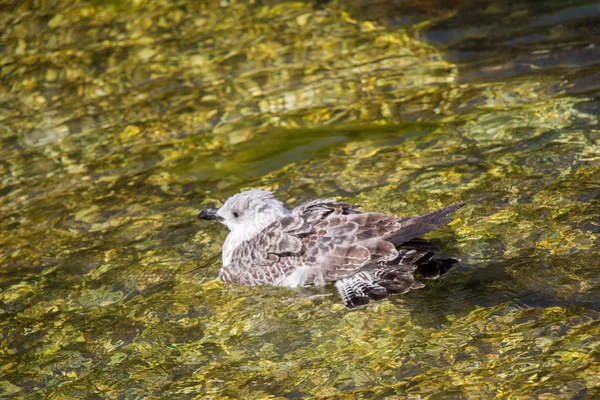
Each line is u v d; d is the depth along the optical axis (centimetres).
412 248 1076
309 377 938
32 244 1305
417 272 1077
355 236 1073
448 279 1074
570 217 1154
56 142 1608
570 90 1511
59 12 2084
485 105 1517
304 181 1375
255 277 1132
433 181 1305
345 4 1986
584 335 923
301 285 1100
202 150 1530
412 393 880
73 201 1416
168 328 1069
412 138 1456
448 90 1593
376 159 1406
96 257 1251
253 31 1923
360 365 944
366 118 1552
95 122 1659
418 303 1041
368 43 1814
